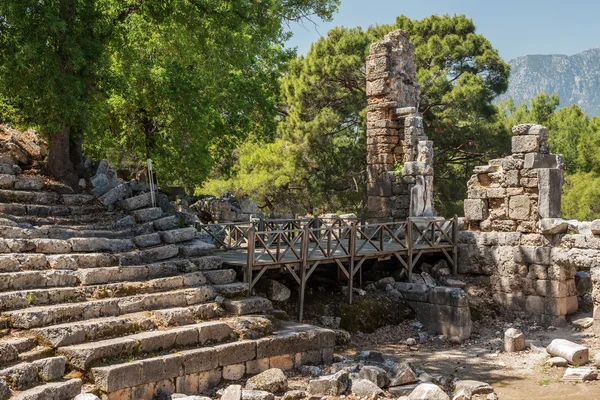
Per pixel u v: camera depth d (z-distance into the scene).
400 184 23.09
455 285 19.84
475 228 20.78
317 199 37.09
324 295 17.70
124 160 37.09
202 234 17.09
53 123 15.86
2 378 9.32
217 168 41.31
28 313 10.82
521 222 19.53
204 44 19.03
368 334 16.95
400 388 12.27
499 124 34.75
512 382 13.46
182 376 11.41
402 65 24.14
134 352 11.13
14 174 16.11
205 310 13.15
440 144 35.12
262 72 28.81
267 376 11.91
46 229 13.76
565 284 18.80
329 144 35.62
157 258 14.38
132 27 19.45
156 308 12.78
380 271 20.09
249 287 14.79
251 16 19.62
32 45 14.37
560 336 17.50
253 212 25.61
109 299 12.27
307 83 35.78
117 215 15.84
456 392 12.48
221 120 26.67
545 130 19.55
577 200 34.56
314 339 13.74
